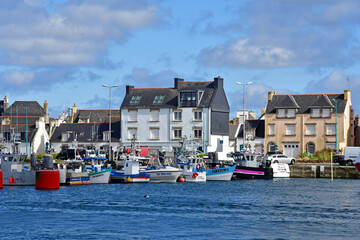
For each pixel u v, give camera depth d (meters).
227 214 53.25
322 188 75.62
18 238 43.44
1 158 75.56
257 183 83.56
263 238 43.59
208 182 85.25
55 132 124.56
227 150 119.62
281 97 118.06
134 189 73.31
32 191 69.75
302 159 105.19
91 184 79.44
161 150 115.69
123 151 96.44
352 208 56.84
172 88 119.62
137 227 47.19
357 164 81.12
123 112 118.38
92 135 121.44
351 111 118.56
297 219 50.75
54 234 44.69
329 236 44.28
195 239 43.16
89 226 47.59
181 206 57.94
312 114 114.06
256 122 121.50
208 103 114.12
